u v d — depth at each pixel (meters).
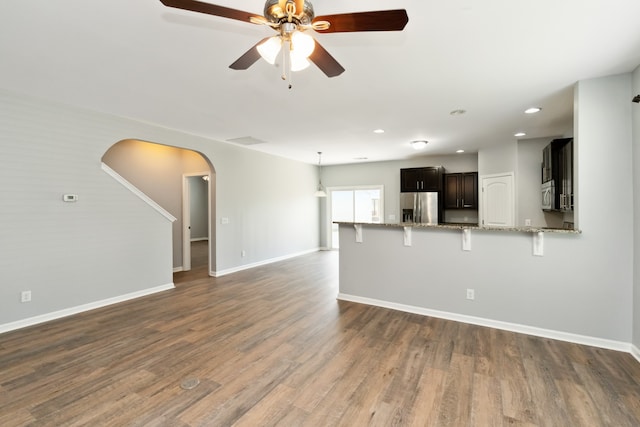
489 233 3.25
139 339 2.97
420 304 3.65
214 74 2.68
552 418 1.85
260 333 3.11
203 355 2.65
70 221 3.62
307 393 2.12
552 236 2.95
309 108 3.62
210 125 4.39
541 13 1.82
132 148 5.48
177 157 6.20
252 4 1.76
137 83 2.89
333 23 1.46
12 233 3.18
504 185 5.70
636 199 2.55
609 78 2.68
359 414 1.91
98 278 3.90
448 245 3.48
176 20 1.90
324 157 7.35
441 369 2.41
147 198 4.49
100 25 1.95
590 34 2.05
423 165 7.37
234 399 2.05
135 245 4.33
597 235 2.76
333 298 4.28
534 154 5.32
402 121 4.18
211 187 5.57
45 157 3.39
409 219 7.06
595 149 2.73
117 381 2.26
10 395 2.09
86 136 3.71
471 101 3.39
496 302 3.23
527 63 2.48
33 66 2.53
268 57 1.75
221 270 5.69
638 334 2.56
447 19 1.88
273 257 7.05
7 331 3.14
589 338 2.82
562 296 2.93
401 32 2.03
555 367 2.43
